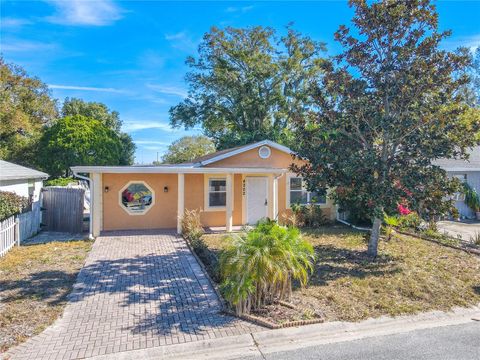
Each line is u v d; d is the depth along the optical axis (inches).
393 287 282.4
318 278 303.6
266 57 1108.5
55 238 481.7
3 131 1034.1
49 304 245.4
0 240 374.6
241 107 1159.0
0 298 256.1
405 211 414.6
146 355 181.0
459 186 346.0
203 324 214.8
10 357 175.5
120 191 542.3
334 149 362.9
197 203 580.7
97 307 240.8
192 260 366.9
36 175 646.5
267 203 604.7
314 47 1167.0
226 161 593.3
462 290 278.4
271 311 230.7
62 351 181.9
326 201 639.1
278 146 611.8
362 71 358.3
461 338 203.6
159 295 264.8
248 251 230.1
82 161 1130.7
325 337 204.2
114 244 442.3
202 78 1181.1
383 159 348.5
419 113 336.5
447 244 431.8
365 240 446.9
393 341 199.3
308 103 975.6
